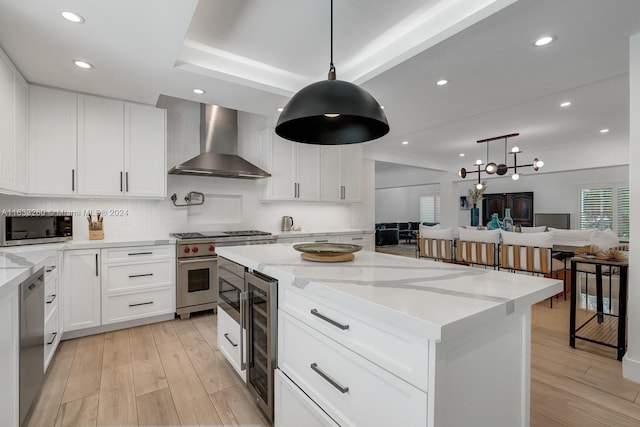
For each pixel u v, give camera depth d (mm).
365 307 1053
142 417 1809
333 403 1253
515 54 2297
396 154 6895
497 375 1151
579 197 8172
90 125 3025
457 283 1311
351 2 2080
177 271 3328
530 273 4020
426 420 896
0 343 1373
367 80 2746
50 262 2291
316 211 5172
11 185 2371
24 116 2633
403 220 13086
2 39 2074
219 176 3998
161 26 1948
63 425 1731
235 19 2266
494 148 6477
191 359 2488
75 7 1755
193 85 2881
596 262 2643
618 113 4184
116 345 2725
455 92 3027
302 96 1474
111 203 3398
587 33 2035
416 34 2395
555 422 1779
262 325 1755
